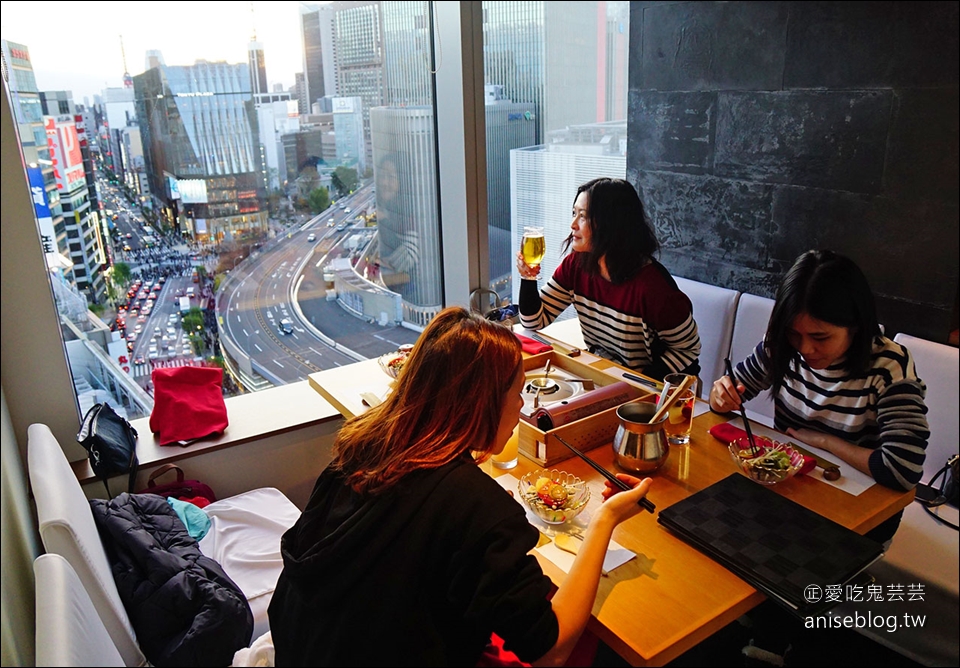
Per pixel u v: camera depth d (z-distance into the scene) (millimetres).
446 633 1245
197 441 2477
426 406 1328
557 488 1593
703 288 2842
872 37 2291
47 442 1862
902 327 2408
